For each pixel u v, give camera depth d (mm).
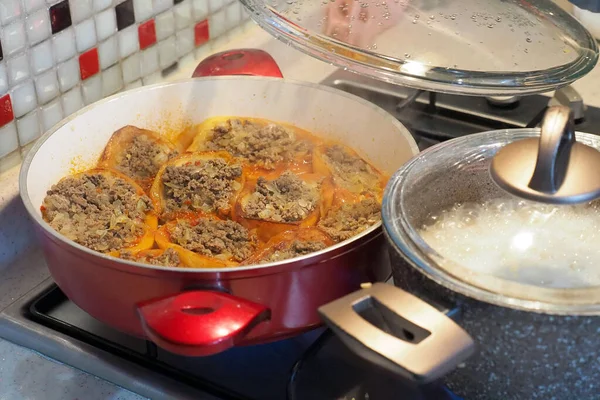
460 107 890
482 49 710
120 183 745
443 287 462
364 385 601
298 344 670
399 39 720
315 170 778
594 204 522
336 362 619
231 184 750
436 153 562
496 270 493
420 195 537
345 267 584
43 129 834
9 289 752
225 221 708
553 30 746
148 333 519
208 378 631
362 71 708
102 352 649
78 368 660
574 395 502
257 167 793
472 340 433
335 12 752
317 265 567
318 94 824
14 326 679
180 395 611
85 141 784
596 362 476
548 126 458
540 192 460
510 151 493
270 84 837
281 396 616
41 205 719
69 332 673
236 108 855
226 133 826
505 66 691
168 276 550
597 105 936
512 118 868
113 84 904
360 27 733
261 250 667
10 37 755
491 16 754
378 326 495
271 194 728
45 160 735
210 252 673
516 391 507
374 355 429
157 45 945
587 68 710
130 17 884
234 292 560
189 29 986
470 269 478
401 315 441
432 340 426
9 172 808
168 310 519
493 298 449
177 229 701
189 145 852
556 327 451
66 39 816
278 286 565
